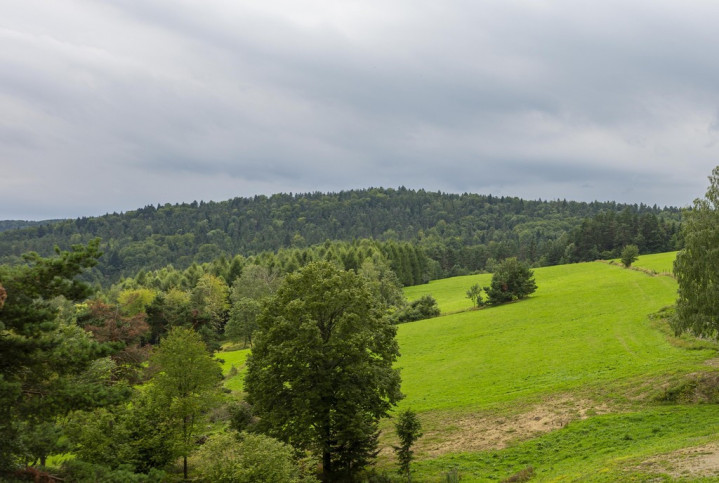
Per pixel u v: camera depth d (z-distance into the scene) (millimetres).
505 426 37344
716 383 35594
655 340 54750
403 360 65500
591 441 30828
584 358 52781
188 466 35938
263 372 34625
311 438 33031
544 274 137250
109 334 57188
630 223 185500
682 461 20703
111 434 30703
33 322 17594
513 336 68875
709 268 35750
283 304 35750
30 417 17344
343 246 181250
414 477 30203
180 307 86438
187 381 36062
